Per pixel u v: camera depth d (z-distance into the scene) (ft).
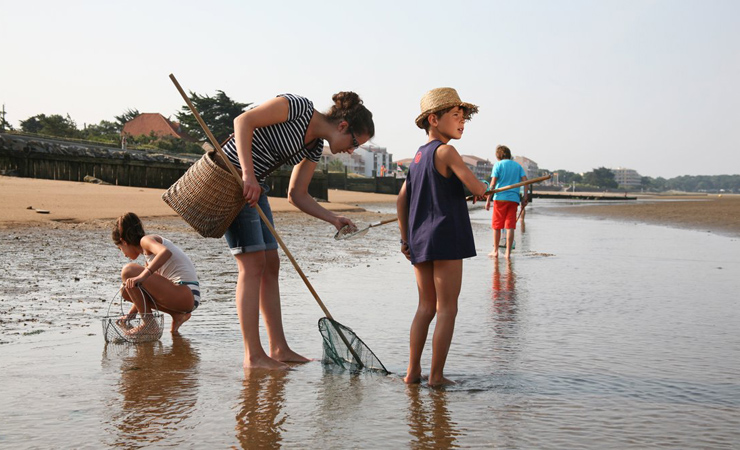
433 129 11.10
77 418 8.45
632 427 8.34
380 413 8.80
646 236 45.55
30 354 11.62
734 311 16.69
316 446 7.57
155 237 14.52
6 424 8.19
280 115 11.49
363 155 542.16
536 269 25.46
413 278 22.26
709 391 9.92
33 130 309.83
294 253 29.91
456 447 7.59
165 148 276.82
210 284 19.92
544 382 10.38
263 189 12.07
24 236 30.09
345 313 16.06
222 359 11.73
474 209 93.81
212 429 8.10
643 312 16.46
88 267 21.99
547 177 10.96
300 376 10.71
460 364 11.53
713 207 117.29
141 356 11.81
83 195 53.98
